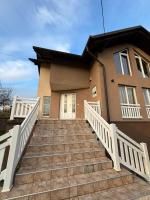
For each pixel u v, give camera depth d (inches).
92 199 95.7
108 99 281.6
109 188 112.3
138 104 309.3
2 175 98.1
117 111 280.2
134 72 338.6
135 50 375.9
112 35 305.6
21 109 205.6
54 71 330.6
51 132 190.2
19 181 104.1
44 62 366.0
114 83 301.3
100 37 287.0
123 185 118.4
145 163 147.2
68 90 360.5
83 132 203.6
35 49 305.6
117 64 339.9
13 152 105.2
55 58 334.0
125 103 305.0
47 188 97.4
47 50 306.3
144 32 348.2
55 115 339.9
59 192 96.2
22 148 128.0
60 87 336.5
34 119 198.1
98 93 290.5
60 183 105.4
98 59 301.6
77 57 333.7
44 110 348.5
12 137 109.4
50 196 93.4
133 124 282.7
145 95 343.0
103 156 159.2
